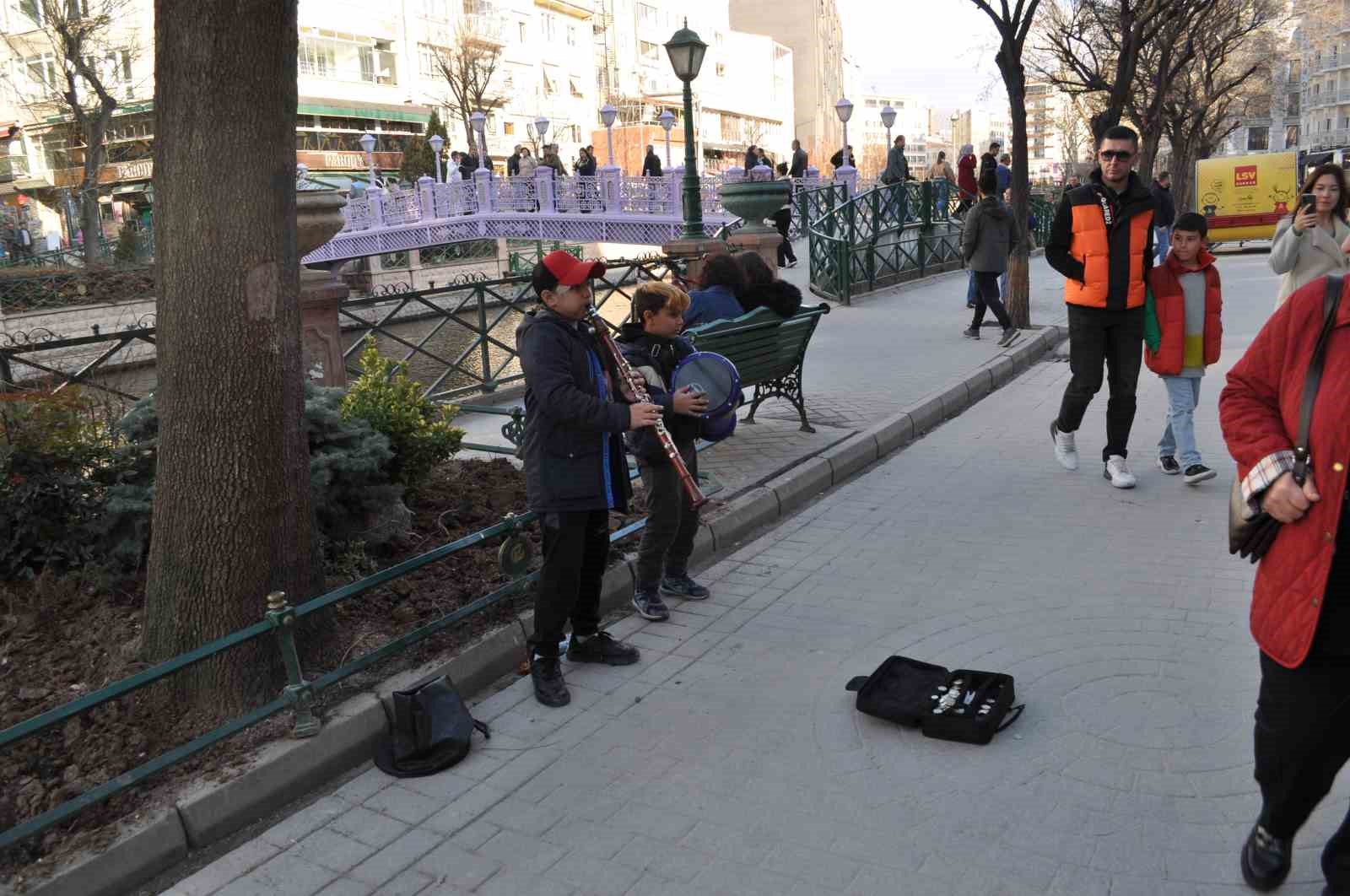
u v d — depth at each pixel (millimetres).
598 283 10086
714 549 5578
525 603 4527
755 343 6906
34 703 3568
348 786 3424
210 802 3137
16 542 4121
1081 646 4105
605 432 3762
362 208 30297
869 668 4047
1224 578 4738
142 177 38281
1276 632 2334
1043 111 62531
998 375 10047
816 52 96500
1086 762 3264
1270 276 17859
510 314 17938
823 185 23109
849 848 2902
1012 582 4855
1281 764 2412
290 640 3443
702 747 3531
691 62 11625
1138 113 29938
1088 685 3770
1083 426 7945
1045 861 2793
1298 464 2270
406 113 49094
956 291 16688
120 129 36688
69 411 4410
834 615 4613
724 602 4863
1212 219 24203
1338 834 2500
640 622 4688
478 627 4309
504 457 6914
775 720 3686
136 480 4434
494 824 3143
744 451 7152
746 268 7066
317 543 3943
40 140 39469
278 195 3592
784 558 5434
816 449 7145
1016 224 11750
